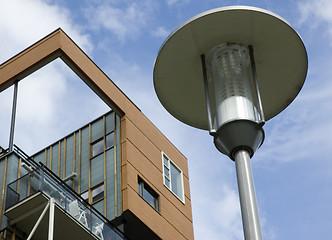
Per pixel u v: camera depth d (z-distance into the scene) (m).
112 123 30.02
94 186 28.06
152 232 27.06
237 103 8.95
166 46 9.76
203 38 9.73
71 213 23.19
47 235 22.95
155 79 10.19
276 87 10.24
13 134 25.62
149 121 31.50
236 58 9.62
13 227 22.83
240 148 8.62
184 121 10.74
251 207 7.71
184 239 29.02
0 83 27.52
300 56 9.91
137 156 28.89
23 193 22.78
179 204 30.30
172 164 31.77
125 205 26.31
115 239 24.64
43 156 31.23
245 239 7.48
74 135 31.02
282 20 9.56
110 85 29.45
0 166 24.55
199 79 10.20
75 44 28.03
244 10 9.45
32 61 27.25
